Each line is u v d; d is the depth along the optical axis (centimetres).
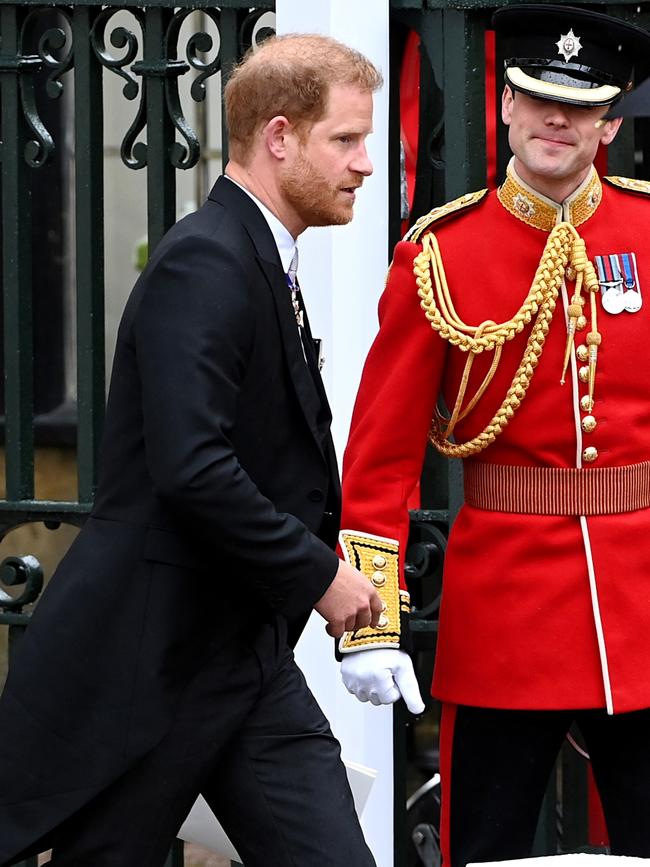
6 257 1383
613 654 1062
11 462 1393
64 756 938
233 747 987
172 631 938
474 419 1088
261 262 953
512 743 1090
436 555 1333
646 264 1078
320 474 987
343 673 1069
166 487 899
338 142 970
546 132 1030
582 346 1062
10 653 1394
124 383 955
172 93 1340
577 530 1070
